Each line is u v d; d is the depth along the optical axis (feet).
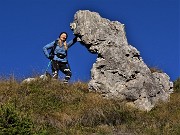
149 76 57.16
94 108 48.37
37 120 42.50
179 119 48.03
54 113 46.26
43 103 48.44
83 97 51.52
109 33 58.59
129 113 49.16
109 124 45.93
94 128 44.14
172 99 57.52
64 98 50.37
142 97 54.34
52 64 55.88
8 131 32.53
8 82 52.95
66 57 56.59
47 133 37.01
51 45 56.03
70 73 56.29
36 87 52.60
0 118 33.40
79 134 40.93
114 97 54.13
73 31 59.36
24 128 33.45
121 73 55.52
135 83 54.95
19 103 47.09
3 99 47.65
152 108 53.67
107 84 55.06
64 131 41.09
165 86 59.82
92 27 58.23
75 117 46.24
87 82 59.52
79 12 59.52
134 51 57.98
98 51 57.31
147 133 42.42
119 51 57.21
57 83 54.08
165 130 43.34
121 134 41.96
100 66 56.39
